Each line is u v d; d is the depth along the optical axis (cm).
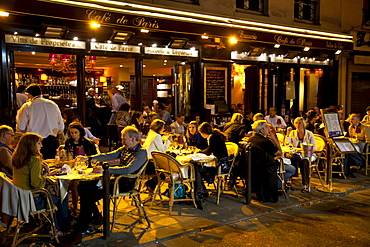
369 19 1547
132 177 511
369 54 1558
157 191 654
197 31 976
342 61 1493
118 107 1045
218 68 1151
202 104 1116
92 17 802
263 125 675
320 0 1403
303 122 782
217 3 1136
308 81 1465
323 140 791
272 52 1258
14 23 779
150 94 1956
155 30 902
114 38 913
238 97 1433
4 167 496
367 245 473
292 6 1330
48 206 450
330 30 1436
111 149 1085
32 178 435
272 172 649
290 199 677
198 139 791
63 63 1277
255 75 1289
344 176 840
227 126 841
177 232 507
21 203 425
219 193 649
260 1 1259
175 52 1052
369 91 1642
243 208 620
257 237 498
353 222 561
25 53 1126
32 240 471
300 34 1227
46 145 645
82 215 503
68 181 478
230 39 1064
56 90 1510
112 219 545
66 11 773
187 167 622
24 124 636
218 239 491
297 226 542
